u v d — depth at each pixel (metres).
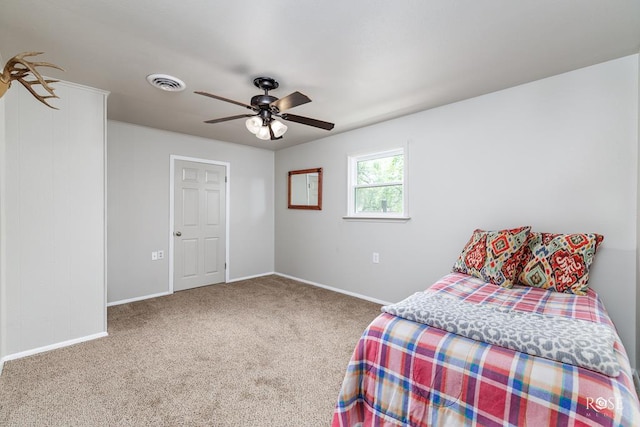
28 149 2.30
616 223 2.11
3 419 1.59
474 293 1.94
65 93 2.47
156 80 2.45
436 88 2.59
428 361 1.25
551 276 2.01
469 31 1.76
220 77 2.39
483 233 2.47
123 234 3.67
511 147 2.58
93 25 1.72
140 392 1.84
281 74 2.33
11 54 2.03
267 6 1.54
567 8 1.55
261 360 2.25
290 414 1.66
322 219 4.40
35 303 2.34
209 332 2.76
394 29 1.74
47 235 2.39
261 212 5.14
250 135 4.24
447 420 1.16
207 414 1.65
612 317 2.12
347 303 3.63
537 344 1.11
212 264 4.54
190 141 4.26
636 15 1.60
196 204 4.34
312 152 4.55
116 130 3.59
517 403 1.04
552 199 2.37
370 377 1.40
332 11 1.58
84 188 2.57
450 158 2.97
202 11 1.59
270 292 4.12
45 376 2.01
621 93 2.09
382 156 3.68
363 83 2.48
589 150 2.21
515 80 2.43
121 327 2.87
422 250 3.21
